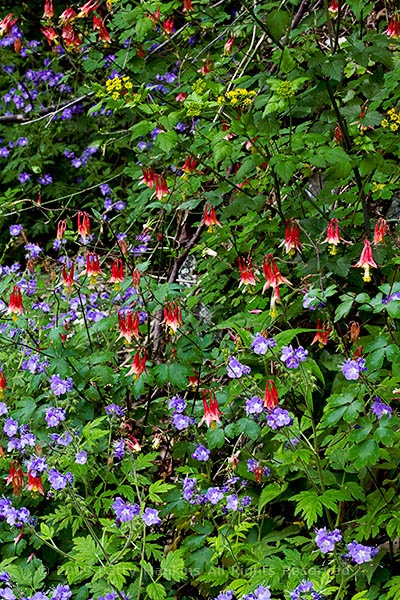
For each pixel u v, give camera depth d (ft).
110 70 19.11
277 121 11.39
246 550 10.89
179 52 15.06
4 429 12.21
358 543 10.36
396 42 12.21
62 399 13.16
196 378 12.64
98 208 21.61
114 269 12.53
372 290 13.78
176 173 14.34
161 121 11.33
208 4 15.99
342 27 15.90
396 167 11.73
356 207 12.59
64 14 13.15
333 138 12.94
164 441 13.51
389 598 10.14
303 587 9.32
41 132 22.90
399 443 10.64
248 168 11.30
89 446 11.55
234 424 11.45
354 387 10.05
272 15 11.24
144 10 12.89
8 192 16.34
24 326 12.89
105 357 12.53
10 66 24.76
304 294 12.53
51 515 11.03
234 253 13.96
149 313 12.67
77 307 14.20
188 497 10.89
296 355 10.36
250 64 15.46
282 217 12.36
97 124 22.67
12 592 10.11
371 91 11.65
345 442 10.48
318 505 9.90
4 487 12.48
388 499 10.50
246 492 12.04
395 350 9.70
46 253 22.17
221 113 12.01
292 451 10.73
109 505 11.34
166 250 15.51
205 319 15.12
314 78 11.60
